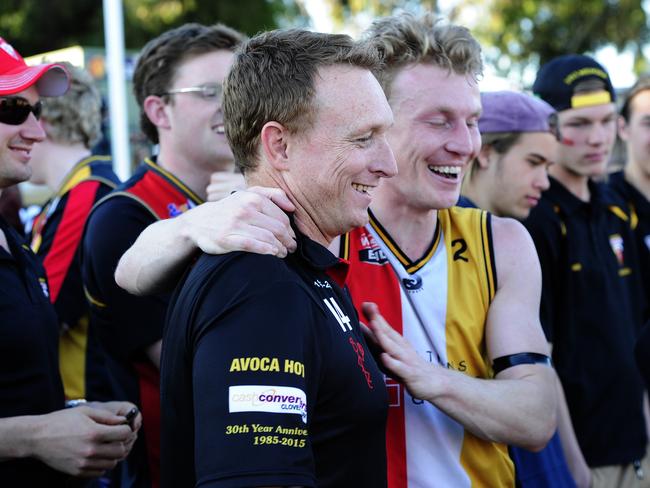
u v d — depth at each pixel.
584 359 3.16
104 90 7.44
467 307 1.99
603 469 3.22
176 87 2.71
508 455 2.12
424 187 1.95
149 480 2.39
